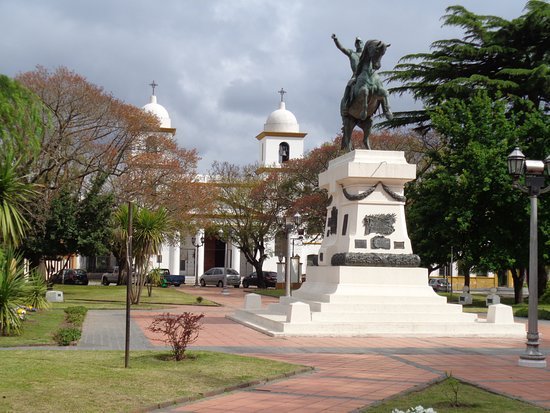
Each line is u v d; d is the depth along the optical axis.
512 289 69.81
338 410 9.37
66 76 40.34
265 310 23.95
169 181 48.09
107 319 23.80
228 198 58.88
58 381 10.46
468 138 35.12
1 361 11.99
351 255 21.02
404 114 40.97
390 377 12.14
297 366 12.86
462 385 11.32
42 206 35.31
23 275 18.84
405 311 20.38
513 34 39.31
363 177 21.55
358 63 23.81
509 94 37.06
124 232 31.25
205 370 12.09
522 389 11.35
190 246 80.12
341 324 19.11
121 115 44.28
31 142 23.80
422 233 36.97
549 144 34.41
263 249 60.56
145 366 12.36
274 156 80.81
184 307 31.88
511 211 34.25
